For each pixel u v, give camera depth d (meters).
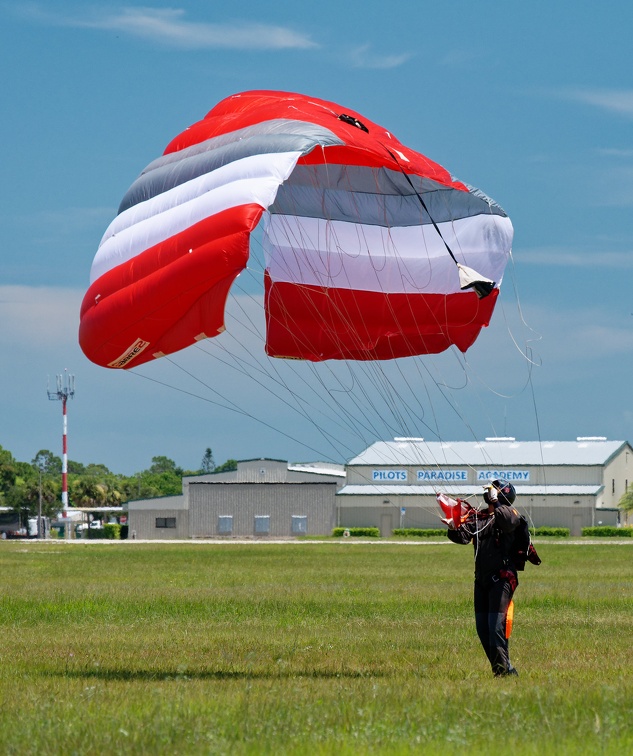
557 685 37.78
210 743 27.91
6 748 28.25
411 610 77.62
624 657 48.62
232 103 56.97
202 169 50.03
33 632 64.12
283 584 109.31
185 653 52.00
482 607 42.88
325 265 57.88
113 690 38.19
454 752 27.08
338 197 57.69
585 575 123.50
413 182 57.41
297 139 46.72
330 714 32.16
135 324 48.81
